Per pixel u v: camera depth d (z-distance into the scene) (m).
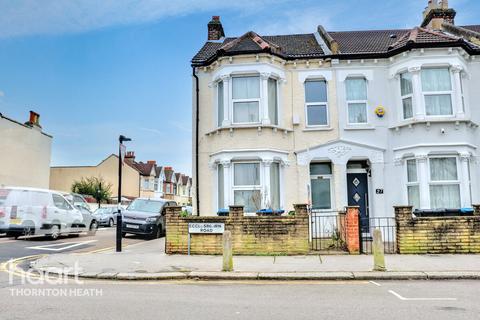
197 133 14.68
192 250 11.42
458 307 6.07
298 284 8.02
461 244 10.85
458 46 13.42
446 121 13.12
